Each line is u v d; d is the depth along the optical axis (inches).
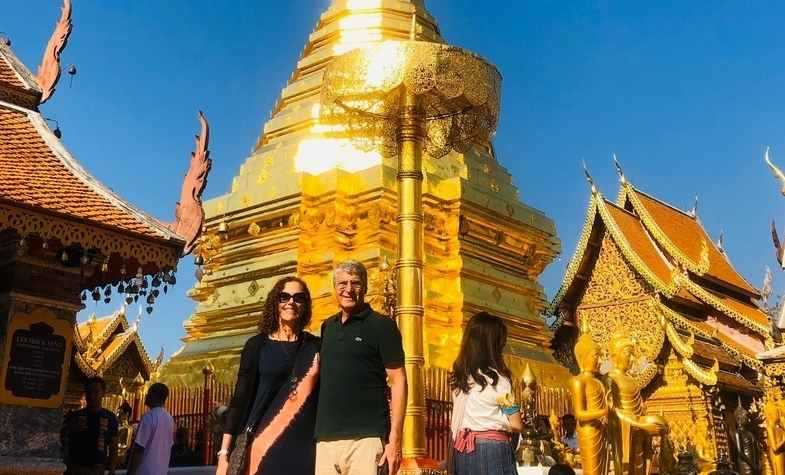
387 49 460.8
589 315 1151.6
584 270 1167.6
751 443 917.8
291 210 756.6
